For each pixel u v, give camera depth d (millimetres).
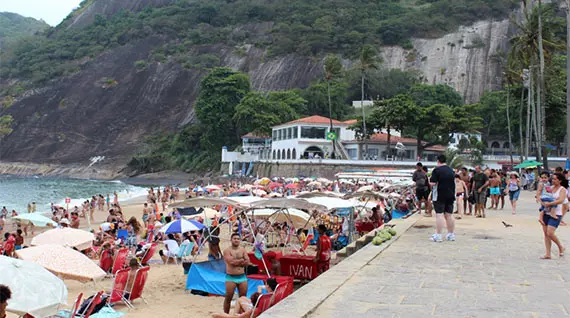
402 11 198375
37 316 9672
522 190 52031
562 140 101562
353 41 181000
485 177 22422
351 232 22734
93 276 13664
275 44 191625
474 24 183875
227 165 110875
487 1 188500
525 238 15547
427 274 10344
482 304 8062
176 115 174375
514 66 63344
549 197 11977
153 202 47750
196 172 127750
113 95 187375
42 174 160500
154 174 135875
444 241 14859
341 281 9625
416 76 163250
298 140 91188
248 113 110625
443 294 8719
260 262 16391
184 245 21734
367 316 7492
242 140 119062
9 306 9414
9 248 20594
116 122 176375
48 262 13617
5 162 169875
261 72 183625
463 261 11742
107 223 28125
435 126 83812
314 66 177125
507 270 10711
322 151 91812
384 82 149125
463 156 86438
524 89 72062
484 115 113125
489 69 169250
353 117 127438
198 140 136375
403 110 81875
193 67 190000
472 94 165875
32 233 34688
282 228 25453
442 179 14766
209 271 16422
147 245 20922
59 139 174000
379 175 51281
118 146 165875
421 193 22250
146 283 17781
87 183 121250
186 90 183000
